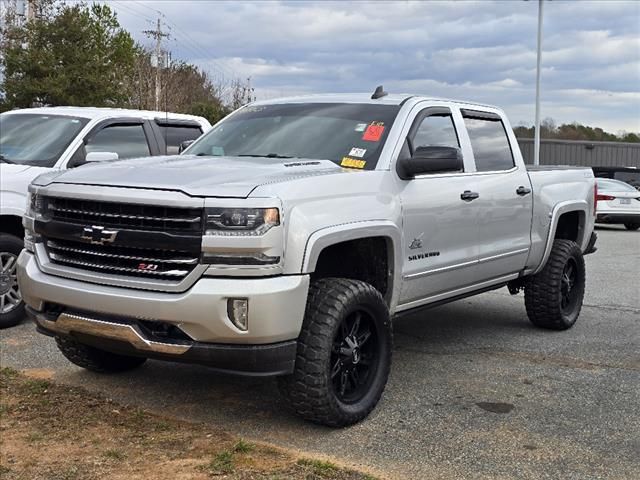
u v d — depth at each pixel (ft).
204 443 13.76
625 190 67.92
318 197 14.02
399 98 18.48
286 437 14.26
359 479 12.37
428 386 17.72
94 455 13.09
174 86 136.87
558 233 25.30
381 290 16.38
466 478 12.57
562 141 119.34
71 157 23.94
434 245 17.54
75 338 14.48
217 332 12.82
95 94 89.04
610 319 25.94
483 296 30.27
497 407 16.26
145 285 13.21
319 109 18.74
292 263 13.20
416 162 16.34
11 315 22.45
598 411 16.08
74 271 14.17
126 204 13.42
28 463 12.70
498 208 20.01
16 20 95.91
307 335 13.75
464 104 20.17
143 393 16.79
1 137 25.38
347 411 14.53
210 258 12.77
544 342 22.31
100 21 112.47
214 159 16.39
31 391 16.52
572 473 12.86
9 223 22.68
